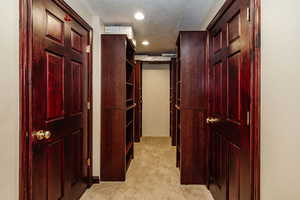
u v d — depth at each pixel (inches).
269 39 53.9
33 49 61.4
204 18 123.2
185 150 118.6
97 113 120.5
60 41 79.5
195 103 118.3
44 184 69.0
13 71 53.4
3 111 49.8
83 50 104.8
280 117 51.5
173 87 205.6
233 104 77.2
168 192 108.5
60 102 80.4
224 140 88.1
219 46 94.4
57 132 78.1
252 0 60.4
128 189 111.8
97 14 118.5
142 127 250.5
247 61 64.0
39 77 65.1
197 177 118.6
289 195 51.0
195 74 118.1
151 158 165.9
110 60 123.3
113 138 123.3
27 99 58.6
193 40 117.9
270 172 54.2
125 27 137.2
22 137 56.7
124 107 123.4
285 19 50.1
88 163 113.6
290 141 50.4
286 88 50.4
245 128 66.0
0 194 49.1
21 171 56.4
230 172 81.0
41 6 65.8
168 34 159.6
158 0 100.8
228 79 82.5
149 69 248.7
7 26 51.1
